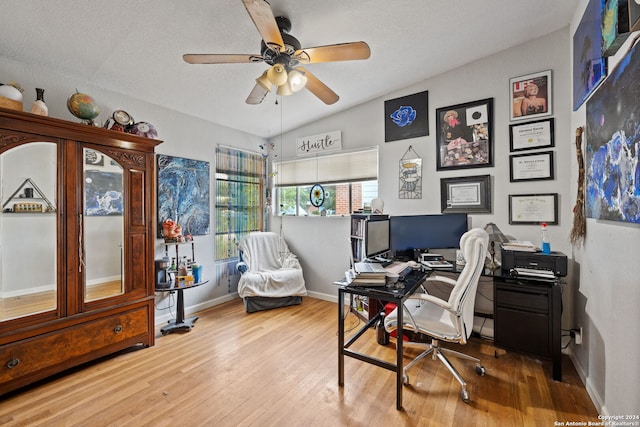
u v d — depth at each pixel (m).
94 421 1.68
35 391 1.96
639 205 1.23
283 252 4.11
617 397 1.51
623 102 1.38
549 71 2.54
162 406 1.81
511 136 2.71
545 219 2.56
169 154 3.25
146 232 2.63
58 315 2.10
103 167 2.36
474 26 2.31
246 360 2.37
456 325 1.87
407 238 2.86
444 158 3.06
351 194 3.80
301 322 3.18
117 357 2.42
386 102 3.43
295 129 4.22
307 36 2.23
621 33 1.22
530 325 2.15
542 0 2.09
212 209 3.73
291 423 1.67
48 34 1.97
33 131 2.00
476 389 1.99
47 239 2.08
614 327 1.55
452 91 3.01
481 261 1.85
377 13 2.04
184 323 3.01
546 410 1.77
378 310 2.78
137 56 2.29
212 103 3.21
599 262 1.78
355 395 1.92
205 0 1.76
